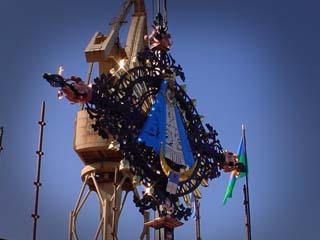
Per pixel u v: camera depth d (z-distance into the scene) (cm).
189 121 3006
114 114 2580
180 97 2975
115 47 4103
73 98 2458
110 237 3947
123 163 2614
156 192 2683
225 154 3147
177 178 2716
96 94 2517
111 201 4047
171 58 2989
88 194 4181
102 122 2520
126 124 2605
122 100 2622
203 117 3084
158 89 2866
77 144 4228
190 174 2831
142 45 4447
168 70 2933
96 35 3719
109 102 2561
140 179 2642
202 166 2966
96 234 3978
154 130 2683
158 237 2644
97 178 4231
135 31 4475
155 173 2697
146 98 2767
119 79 2656
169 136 2769
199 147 2983
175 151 2764
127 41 4378
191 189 2838
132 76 2744
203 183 2975
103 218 3994
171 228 2675
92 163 4219
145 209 2625
